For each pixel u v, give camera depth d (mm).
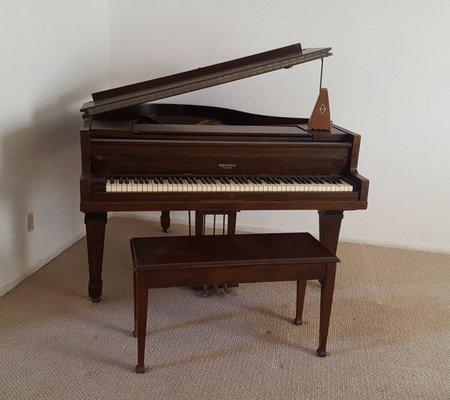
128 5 3432
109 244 3359
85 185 2148
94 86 3422
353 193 2359
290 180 2389
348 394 1980
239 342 2307
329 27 3242
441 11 3096
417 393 2008
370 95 3326
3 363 2068
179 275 1953
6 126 2498
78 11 3068
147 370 2066
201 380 2021
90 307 2555
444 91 3234
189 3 3354
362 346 2318
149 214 3887
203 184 2256
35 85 2707
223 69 2512
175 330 2379
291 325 2475
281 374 2086
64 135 3094
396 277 3088
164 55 3504
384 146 3410
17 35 2494
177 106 3025
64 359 2115
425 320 2584
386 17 3156
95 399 1880
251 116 2949
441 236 3520
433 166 3391
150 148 2275
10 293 2654
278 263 2012
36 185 2842
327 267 2070
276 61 2301
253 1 3279
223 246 2135
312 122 2516
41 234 2953
